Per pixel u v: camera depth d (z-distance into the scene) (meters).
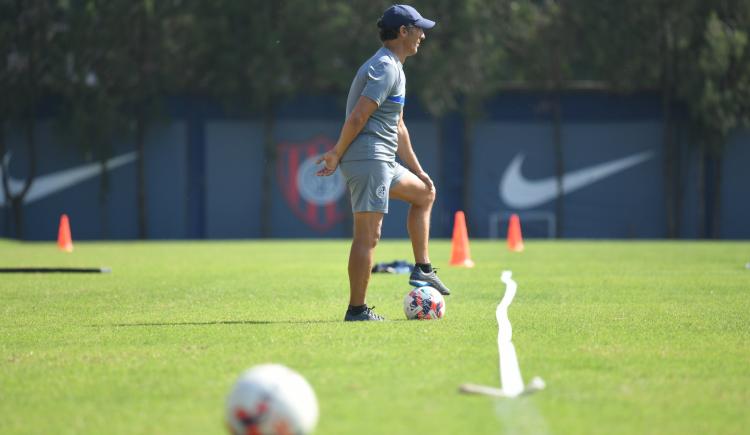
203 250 94.25
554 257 75.94
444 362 24.31
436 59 145.00
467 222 151.88
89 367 24.62
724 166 149.62
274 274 57.28
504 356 24.92
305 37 149.00
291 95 148.50
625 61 150.00
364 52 146.62
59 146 148.75
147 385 22.28
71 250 94.94
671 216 151.12
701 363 24.41
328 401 20.09
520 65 158.50
